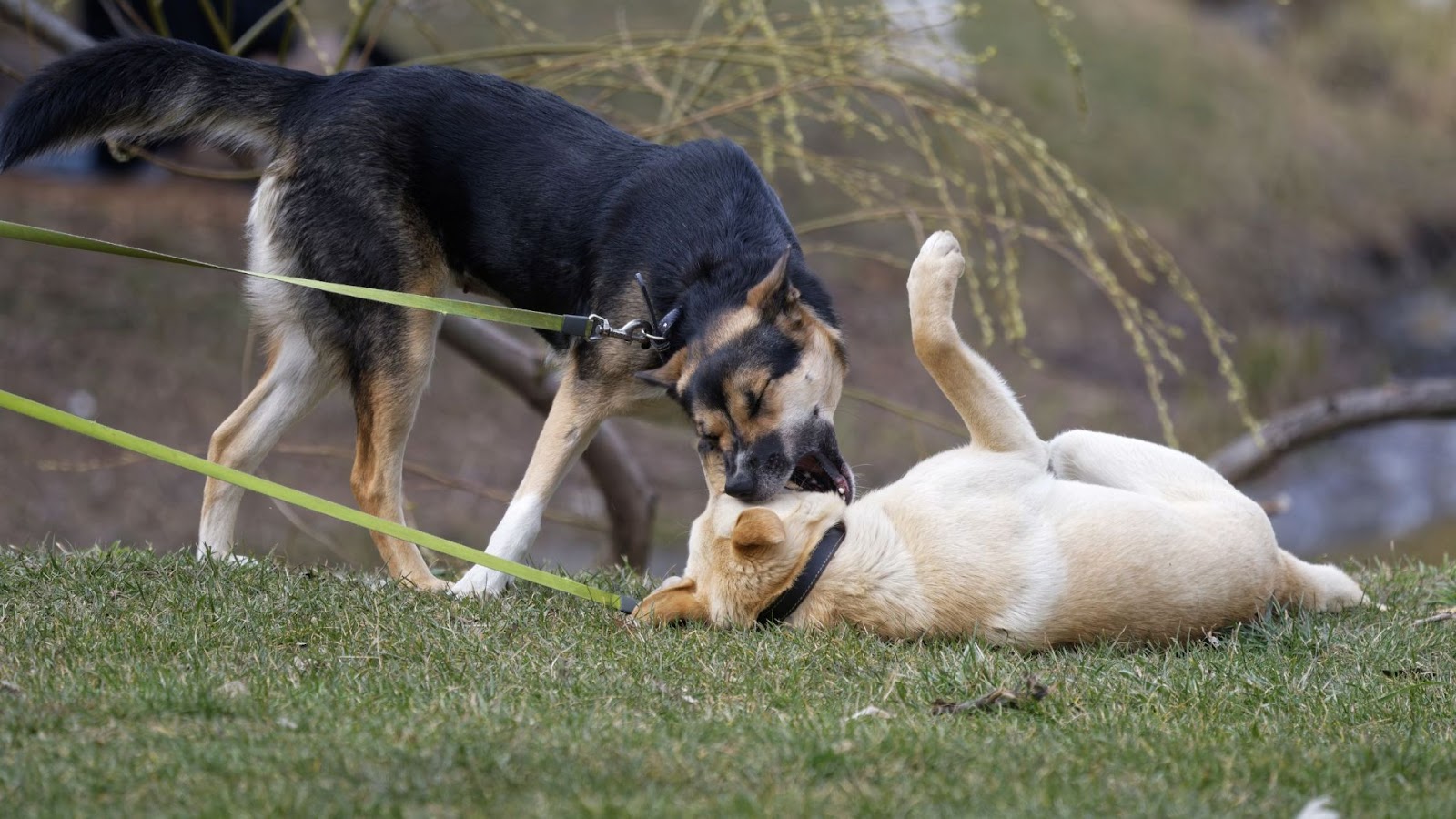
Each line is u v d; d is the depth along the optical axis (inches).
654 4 963.3
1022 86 1117.1
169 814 133.5
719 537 222.2
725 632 214.2
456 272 280.5
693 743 157.8
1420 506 747.4
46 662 184.4
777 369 240.4
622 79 481.4
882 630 212.5
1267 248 1045.8
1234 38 1384.1
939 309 221.1
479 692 179.9
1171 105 1182.9
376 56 606.9
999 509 216.1
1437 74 1355.8
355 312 268.8
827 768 150.3
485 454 659.4
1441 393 531.8
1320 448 840.9
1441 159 1248.8
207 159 792.9
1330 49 1369.3
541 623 220.7
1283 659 207.8
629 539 466.9
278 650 197.5
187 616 210.5
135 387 655.8
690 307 253.6
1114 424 766.5
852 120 390.3
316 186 268.8
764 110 398.6
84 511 562.9
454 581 281.9
